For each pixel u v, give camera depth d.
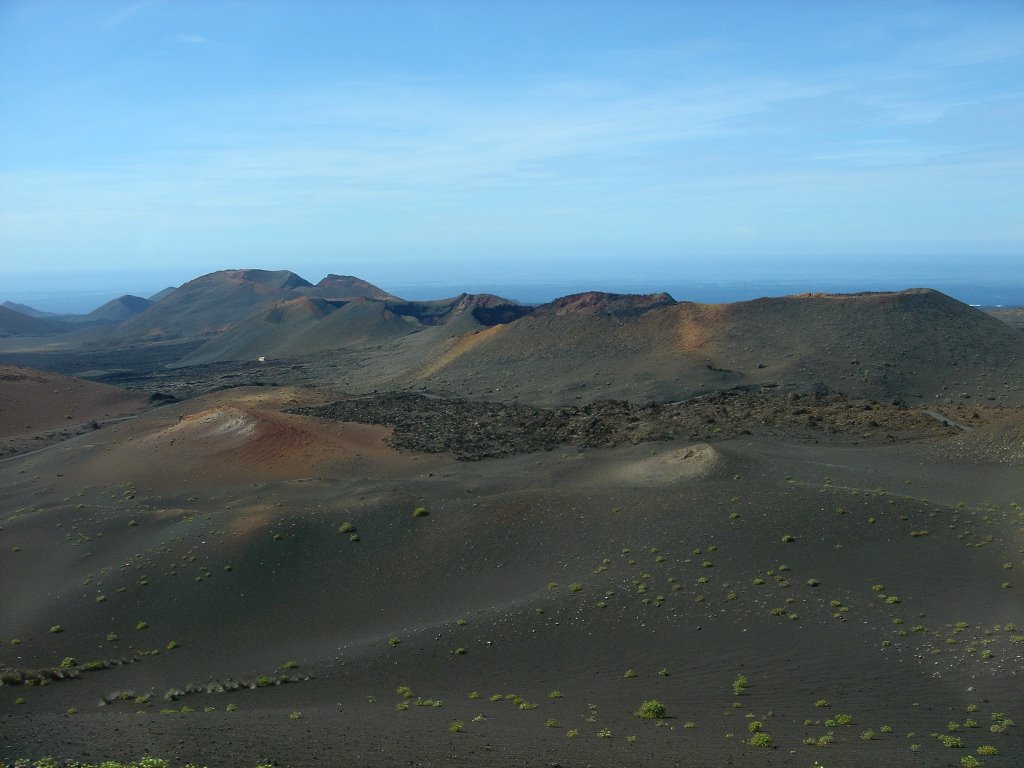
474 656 36.34
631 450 83.94
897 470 69.25
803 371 125.25
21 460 92.75
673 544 47.47
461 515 55.56
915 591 38.91
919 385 119.31
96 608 45.94
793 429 91.00
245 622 44.62
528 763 21.23
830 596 39.06
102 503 69.69
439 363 171.75
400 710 29.28
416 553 51.38
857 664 31.14
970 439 74.50
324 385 171.88
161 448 88.50
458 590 46.50
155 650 41.47
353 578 49.12
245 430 91.50
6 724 26.89
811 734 23.91
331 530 54.31
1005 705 25.39
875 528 47.16
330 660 37.66
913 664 30.53
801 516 49.25
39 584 50.47
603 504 54.66
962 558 42.50
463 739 24.02
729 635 35.84
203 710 30.92
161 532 57.12
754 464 65.06
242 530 54.28
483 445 92.62
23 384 139.25
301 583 48.75
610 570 45.28
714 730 24.88
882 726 24.31
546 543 50.47
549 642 37.09
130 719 28.03
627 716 27.14
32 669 38.31
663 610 39.16
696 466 65.50
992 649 30.33
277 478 78.75
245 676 36.94
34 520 60.81
